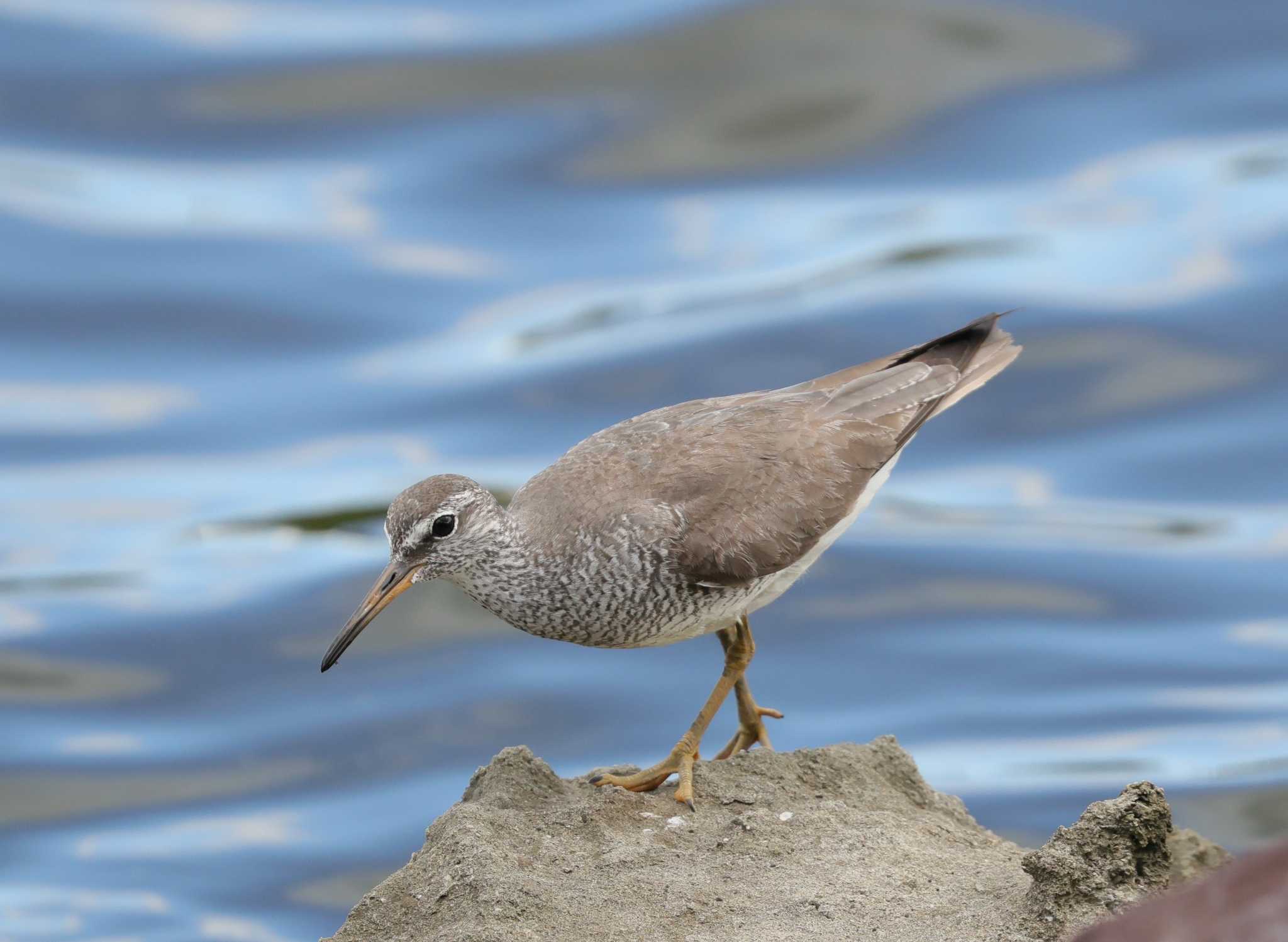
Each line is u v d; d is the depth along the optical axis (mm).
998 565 17938
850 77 24469
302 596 18016
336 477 19328
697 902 8312
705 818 9367
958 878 8578
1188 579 17516
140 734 16188
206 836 14758
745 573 10320
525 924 8070
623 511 10266
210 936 13484
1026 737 15336
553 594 10438
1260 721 15289
